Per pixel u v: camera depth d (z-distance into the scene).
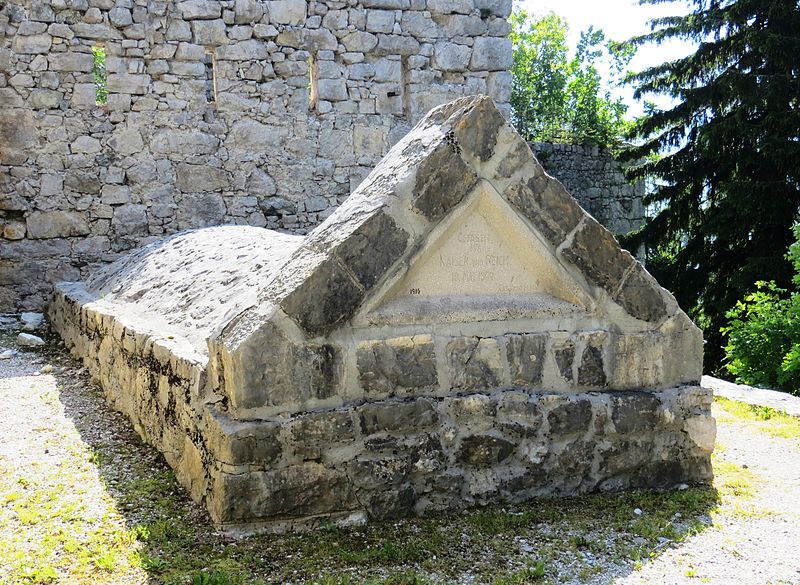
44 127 10.54
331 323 3.59
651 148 17.23
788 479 4.44
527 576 3.20
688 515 3.87
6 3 10.27
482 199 3.88
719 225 14.98
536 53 29.88
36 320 9.42
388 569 3.23
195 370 3.86
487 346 3.92
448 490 3.81
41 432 5.05
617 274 4.12
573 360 4.08
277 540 3.43
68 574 3.11
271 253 5.10
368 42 11.77
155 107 10.99
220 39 11.17
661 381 4.25
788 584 3.17
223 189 11.38
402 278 3.74
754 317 8.77
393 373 3.74
